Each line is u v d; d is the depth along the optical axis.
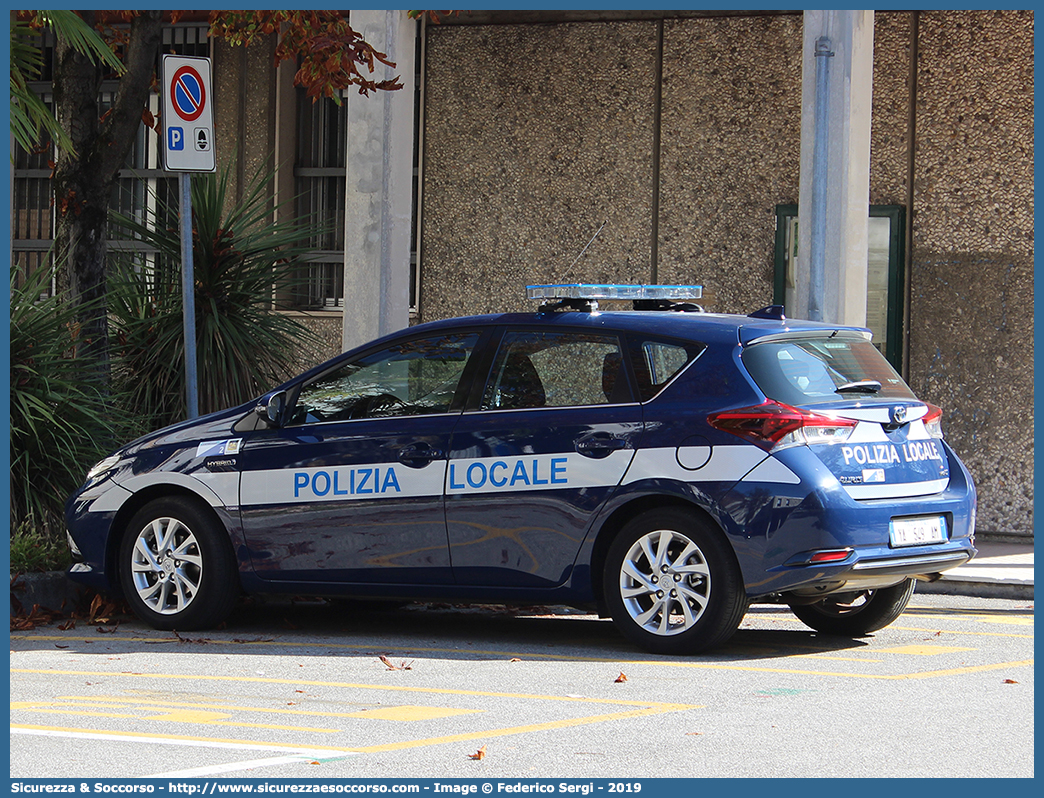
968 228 48.12
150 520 31.47
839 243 40.69
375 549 29.50
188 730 20.75
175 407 41.91
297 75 41.78
